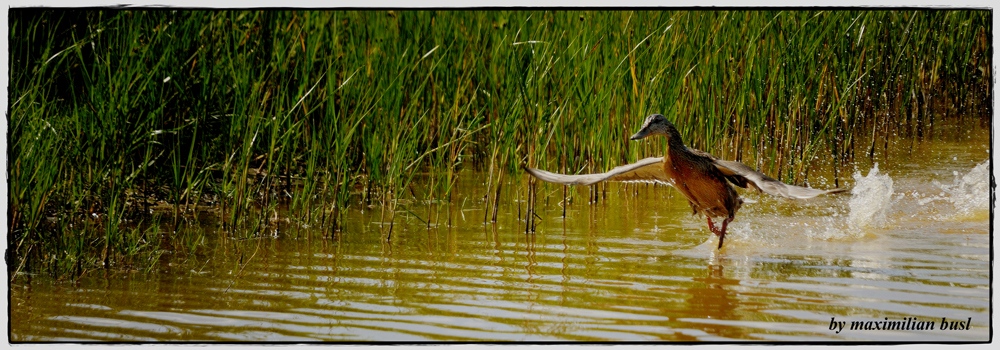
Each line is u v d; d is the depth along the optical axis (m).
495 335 8.05
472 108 15.90
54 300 9.23
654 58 14.32
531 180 12.45
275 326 8.37
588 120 14.44
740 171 8.82
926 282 9.52
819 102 17.38
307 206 13.66
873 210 12.49
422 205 14.12
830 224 12.49
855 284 9.49
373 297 9.28
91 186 11.84
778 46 16.14
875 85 18.00
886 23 19.16
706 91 15.33
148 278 10.06
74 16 12.88
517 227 12.62
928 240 11.44
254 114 12.46
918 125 19.83
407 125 13.84
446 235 12.14
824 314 8.53
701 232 12.20
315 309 8.89
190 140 13.87
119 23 13.05
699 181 10.32
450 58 15.40
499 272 10.23
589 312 8.68
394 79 13.15
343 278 10.02
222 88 13.45
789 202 13.91
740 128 16.11
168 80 12.61
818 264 10.38
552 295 9.28
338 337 8.03
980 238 11.48
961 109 21.52
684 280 9.79
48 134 11.05
